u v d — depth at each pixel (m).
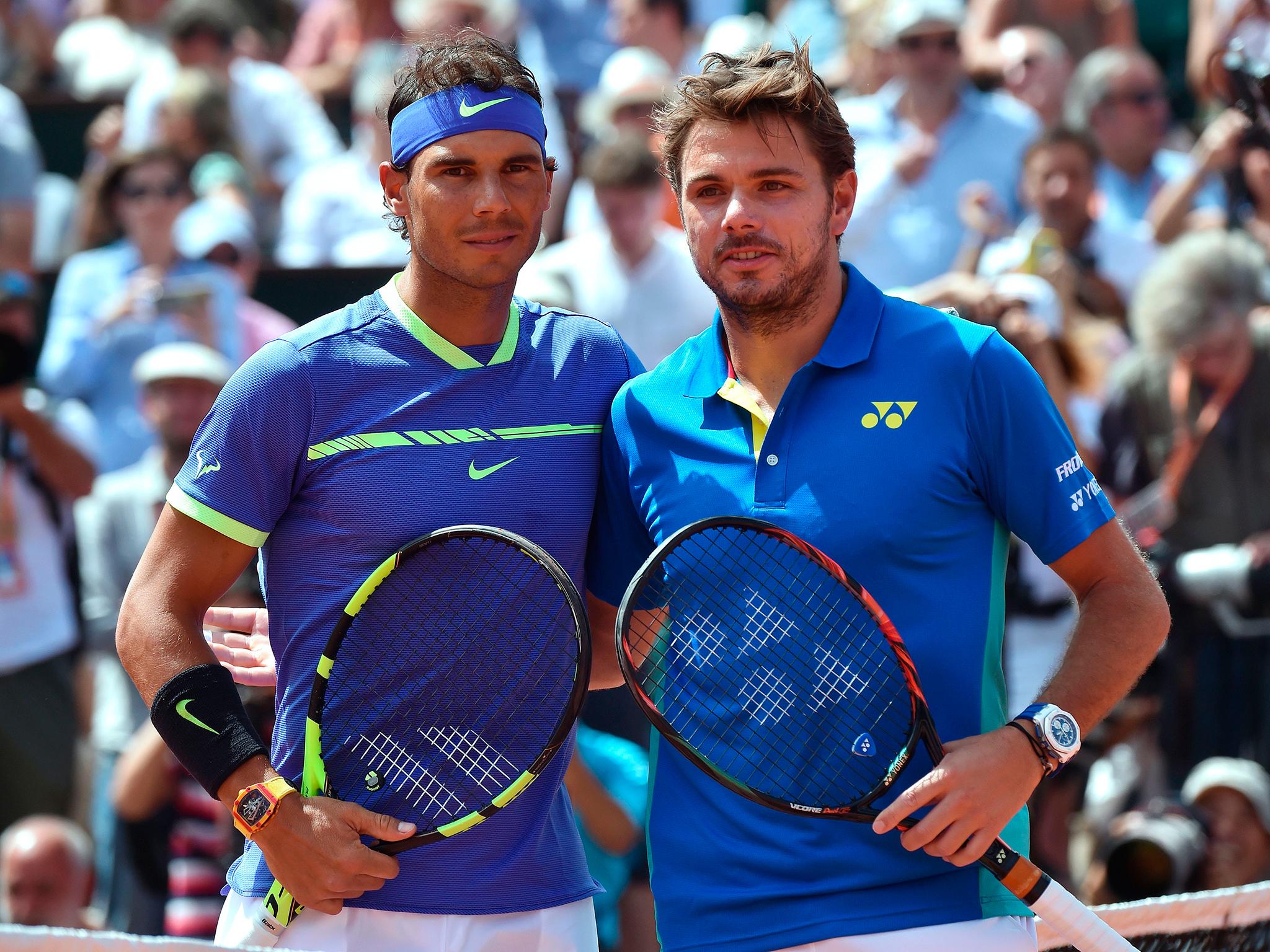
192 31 30.19
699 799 9.60
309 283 25.17
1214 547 19.11
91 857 18.02
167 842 17.77
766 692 9.55
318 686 9.49
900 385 9.55
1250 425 19.17
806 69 9.42
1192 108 31.62
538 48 32.59
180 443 21.25
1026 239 22.12
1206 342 19.23
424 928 9.81
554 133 30.47
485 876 9.86
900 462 9.40
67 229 31.34
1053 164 22.84
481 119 9.58
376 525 9.76
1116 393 19.95
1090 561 9.52
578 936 10.26
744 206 9.34
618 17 32.44
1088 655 9.32
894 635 8.98
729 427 9.77
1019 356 9.59
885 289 23.62
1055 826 18.59
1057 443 9.46
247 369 9.76
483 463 9.91
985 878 9.27
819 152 9.49
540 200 9.88
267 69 30.64
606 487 10.33
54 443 21.52
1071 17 30.09
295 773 9.86
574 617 9.20
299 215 27.00
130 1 36.12
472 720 9.94
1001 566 9.73
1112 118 25.94
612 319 20.98
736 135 9.38
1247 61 15.34
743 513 9.55
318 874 9.21
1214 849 16.72
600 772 16.81
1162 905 10.63
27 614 21.09
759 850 9.32
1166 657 18.44
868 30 29.66
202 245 24.61
